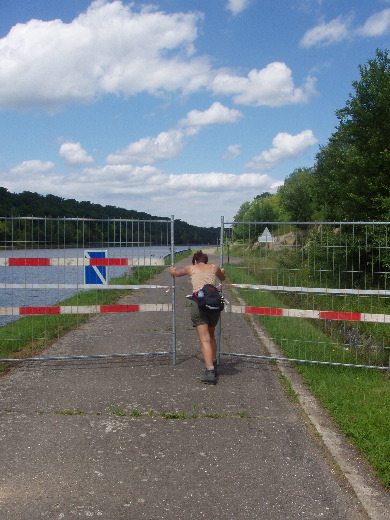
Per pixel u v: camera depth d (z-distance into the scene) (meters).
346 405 5.13
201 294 6.11
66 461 3.90
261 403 5.34
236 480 3.64
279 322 9.72
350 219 14.89
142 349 7.88
